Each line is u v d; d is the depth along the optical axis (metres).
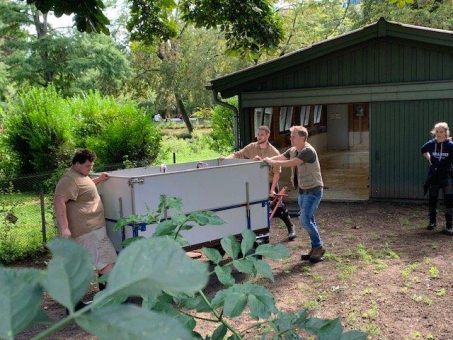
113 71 30.27
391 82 10.54
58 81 29.62
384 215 9.88
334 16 28.44
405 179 10.70
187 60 32.69
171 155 21.62
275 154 7.77
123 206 5.69
